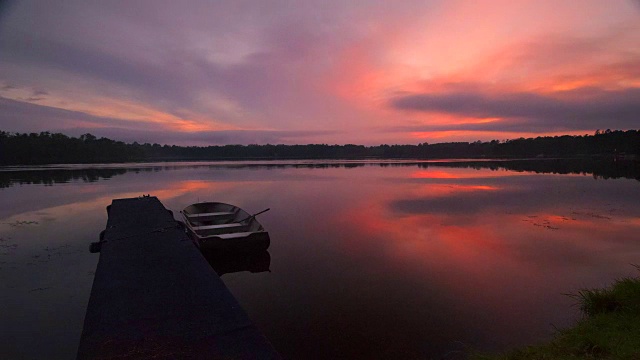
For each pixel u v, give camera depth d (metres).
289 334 5.94
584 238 11.95
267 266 9.37
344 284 8.09
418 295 7.45
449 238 12.20
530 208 17.77
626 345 3.77
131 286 5.16
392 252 10.54
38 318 6.38
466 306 6.89
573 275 8.52
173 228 9.20
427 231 13.23
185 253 6.90
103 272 5.80
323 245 11.41
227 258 9.77
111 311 4.32
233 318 4.13
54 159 88.06
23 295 7.31
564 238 11.99
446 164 70.06
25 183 31.56
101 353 3.37
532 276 8.48
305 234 12.91
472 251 10.60
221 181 34.22
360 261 9.75
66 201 20.64
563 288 7.73
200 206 14.72
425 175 40.81
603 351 3.84
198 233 10.94
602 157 105.19
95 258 9.76
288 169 56.25
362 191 25.53
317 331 6.03
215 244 9.53
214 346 3.50
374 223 14.74
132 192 25.30
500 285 7.93
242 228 11.55
